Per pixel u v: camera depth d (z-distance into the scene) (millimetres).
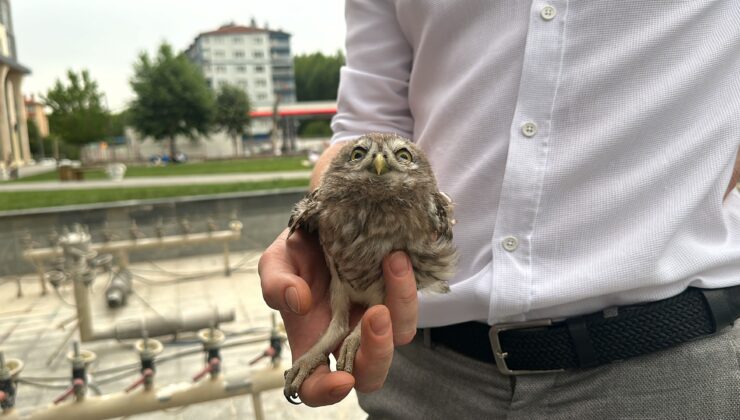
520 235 419
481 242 447
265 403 1145
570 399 428
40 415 771
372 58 574
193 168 8695
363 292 388
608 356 412
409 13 493
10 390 775
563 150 408
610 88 399
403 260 347
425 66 496
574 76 402
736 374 393
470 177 446
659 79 396
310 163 7410
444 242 386
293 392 388
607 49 397
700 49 394
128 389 820
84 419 788
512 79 425
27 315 1716
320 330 413
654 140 402
